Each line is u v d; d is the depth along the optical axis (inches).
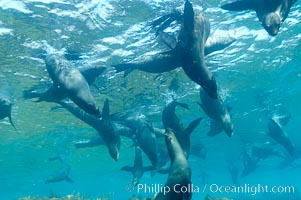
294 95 971.9
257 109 1037.2
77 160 1519.4
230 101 932.6
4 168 1571.1
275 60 703.7
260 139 1475.1
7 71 576.7
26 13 415.2
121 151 1382.9
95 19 446.3
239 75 749.9
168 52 242.5
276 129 781.3
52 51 508.7
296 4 484.7
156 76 665.6
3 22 430.9
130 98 778.2
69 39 482.6
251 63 692.7
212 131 450.0
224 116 374.9
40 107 764.0
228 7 210.7
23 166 1573.6
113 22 457.1
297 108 1114.1
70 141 1133.1
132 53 544.1
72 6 414.0
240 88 838.5
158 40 508.1
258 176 2866.6
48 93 353.7
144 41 510.3
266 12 203.3
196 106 900.6
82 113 435.5
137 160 492.1
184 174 237.0
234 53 626.5
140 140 469.7
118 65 333.1
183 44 232.5
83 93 299.1
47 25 444.5
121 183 2716.5
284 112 1098.7
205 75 235.1
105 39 494.9
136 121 512.4
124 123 524.7
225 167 2210.9
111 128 409.1
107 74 621.9
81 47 506.9
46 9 412.2
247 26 528.7
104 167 1814.7
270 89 884.6
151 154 455.2
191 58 233.3
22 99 705.0
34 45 493.4
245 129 1267.2
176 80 697.0
